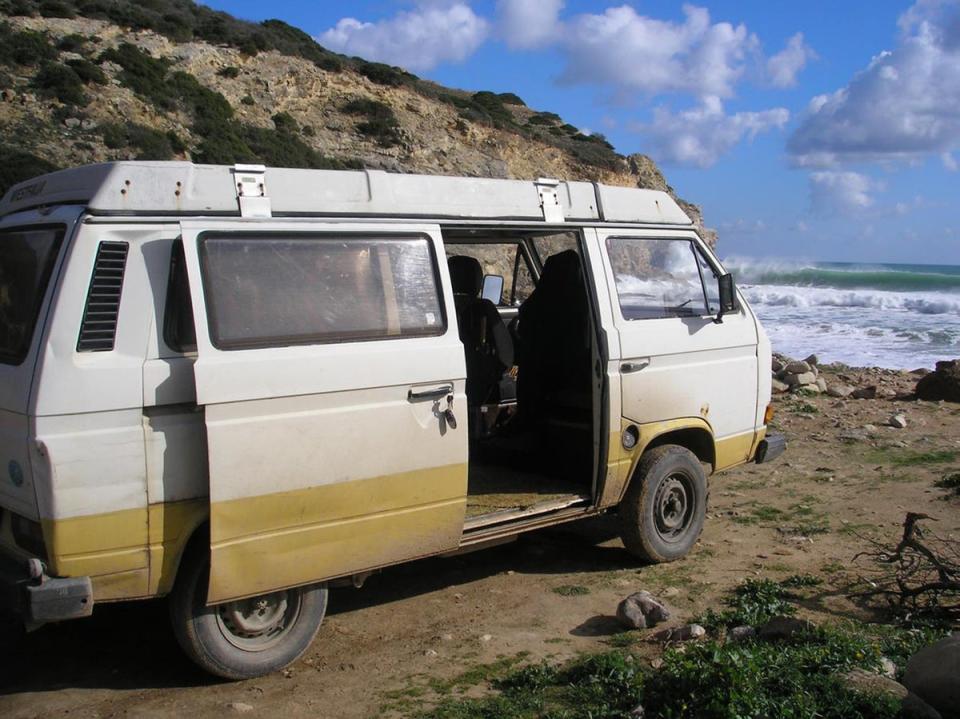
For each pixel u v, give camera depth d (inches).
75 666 189.0
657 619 210.4
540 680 177.5
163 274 167.8
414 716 164.9
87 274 159.6
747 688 151.3
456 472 201.8
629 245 248.8
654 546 251.0
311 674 185.5
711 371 261.1
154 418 163.3
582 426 253.6
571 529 291.4
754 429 278.1
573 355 257.9
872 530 282.7
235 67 1498.5
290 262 181.9
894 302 1699.1
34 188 190.5
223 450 166.4
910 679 163.9
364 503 187.6
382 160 1481.3
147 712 167.3
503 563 258.8
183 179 173.9
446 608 224.5
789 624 187.9
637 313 244.2
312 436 178.2
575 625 212.5
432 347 197.2
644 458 248.4
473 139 1665.8
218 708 169.2
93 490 157.0
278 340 175.8
